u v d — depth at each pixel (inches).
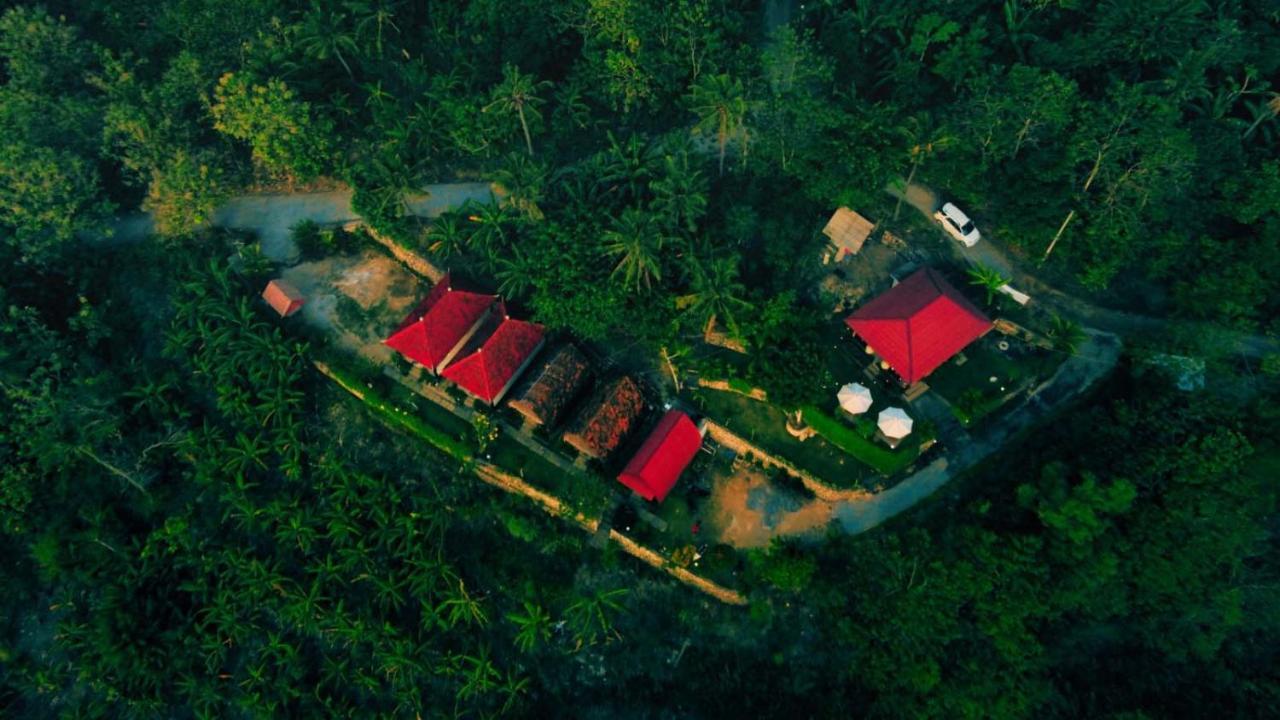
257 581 2625.5
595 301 2637.8
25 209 2699.3
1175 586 2359.7
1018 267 2792.8
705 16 2920.8
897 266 2837.1
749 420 2709.2
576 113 3068.4
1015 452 2573.8
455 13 3260.3
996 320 2694.4
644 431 2733.8
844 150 2662.4
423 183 3161.9
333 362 2842.0
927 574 2409.0
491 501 2704.2
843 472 2615.7
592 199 2829.7
